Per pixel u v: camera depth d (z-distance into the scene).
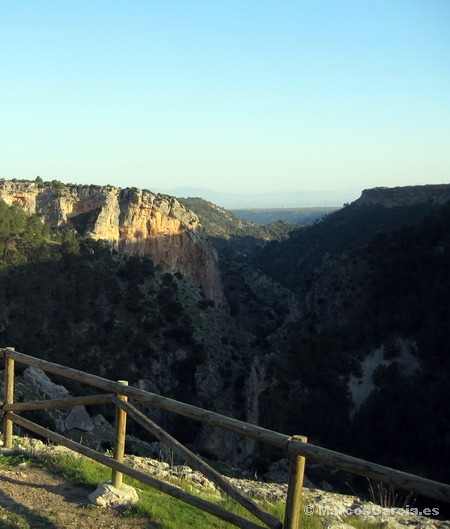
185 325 76.44
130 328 70.06
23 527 7.33
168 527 7.73
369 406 53.00
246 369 61.19
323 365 57.53
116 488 8.54
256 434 6.62
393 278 66.38
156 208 99.69
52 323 64.56
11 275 65.06
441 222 70.38
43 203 94.25
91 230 91.81
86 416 35.75
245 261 153.25
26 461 9.84
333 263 79.88
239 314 107.19
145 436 48.78
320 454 6.09
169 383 69.38
